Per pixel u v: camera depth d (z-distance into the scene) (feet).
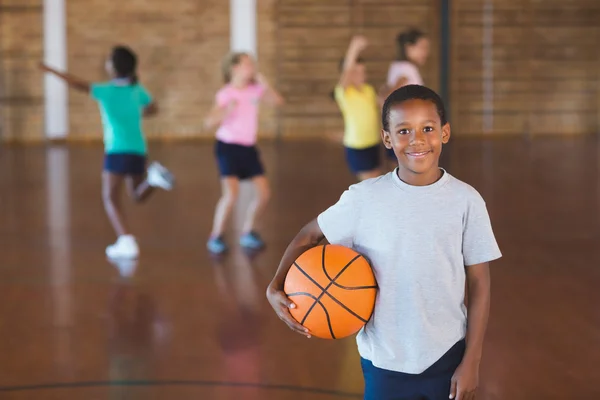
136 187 20.53
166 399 11.25
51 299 16.60
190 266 19.36
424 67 48.65
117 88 19.71
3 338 14.10
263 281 17.92
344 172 34.99
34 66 47.11
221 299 16.51
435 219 6.91
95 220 25.36
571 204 27.27
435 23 48.26
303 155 41.24
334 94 22.02
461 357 7.10
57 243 22.07
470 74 48.91
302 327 7.21
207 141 48.19
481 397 11.27
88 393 11.48
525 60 49.03
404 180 7.05
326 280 7.07
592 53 49.24
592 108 49.73
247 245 21.45
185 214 26.18
